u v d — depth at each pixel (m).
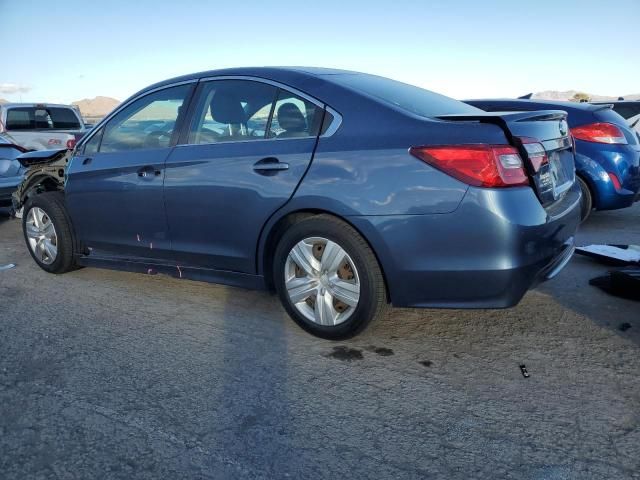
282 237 3.54
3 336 3.79
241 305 4.29
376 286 3.24
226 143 3.78
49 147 11.91
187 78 4.15
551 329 3.68
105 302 4.44
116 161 4.38
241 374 3.19
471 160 2.91
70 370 3.28
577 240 6.10
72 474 2.36
